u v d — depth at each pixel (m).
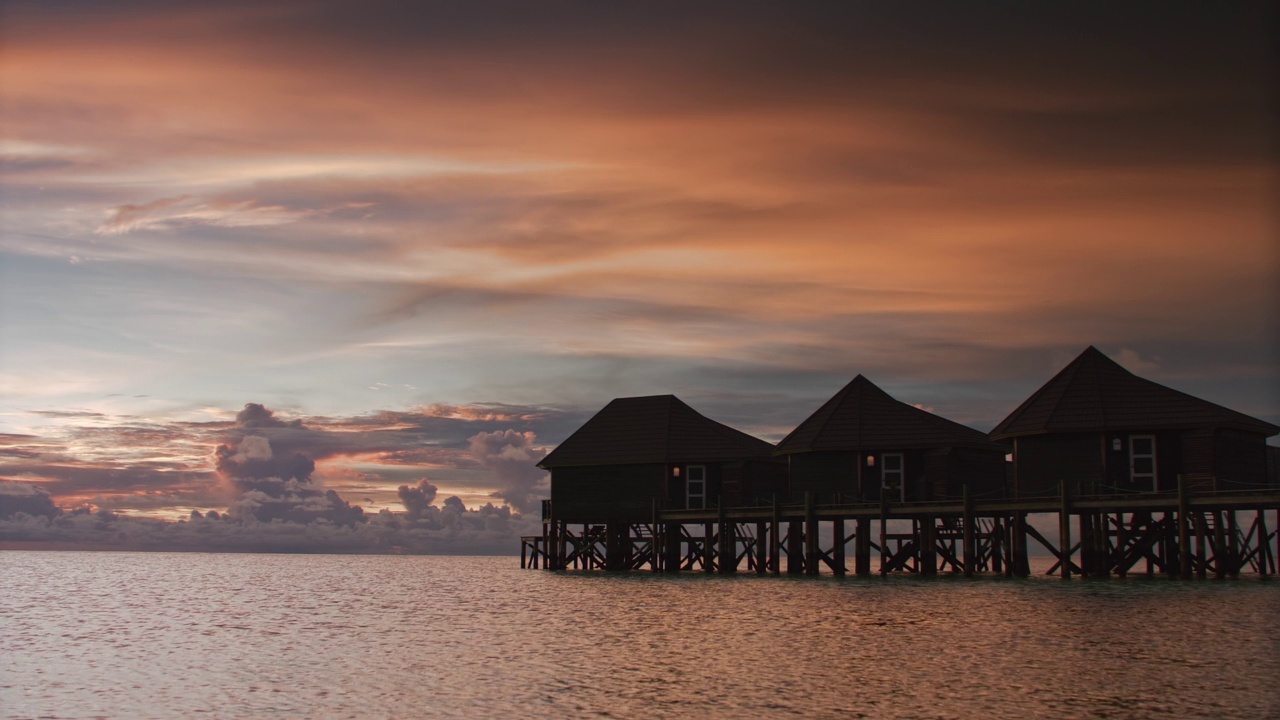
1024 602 45.50
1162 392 55.03
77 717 28.30
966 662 32.75
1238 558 55.94
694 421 72.94
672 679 31.77
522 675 32.91
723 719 26.72
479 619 48.72
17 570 119.50
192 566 140.25
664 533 71.94
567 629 43.66
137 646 41.41
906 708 27.28
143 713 28.61
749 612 47.03
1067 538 53.97
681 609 49.34
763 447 71.56
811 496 62.41
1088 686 29.00
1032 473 56.56
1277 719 25.53
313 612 55.03
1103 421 54.62
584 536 78.50
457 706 28.73
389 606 57.78
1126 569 55.56
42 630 47.50
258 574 108.19
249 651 39.38
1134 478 54.47
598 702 28.84
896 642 36.91
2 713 28.80
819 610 46.28
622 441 72.94
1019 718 26.02
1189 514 52.97
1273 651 33.16
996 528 63.97
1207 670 30.59
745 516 66.56
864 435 62.75
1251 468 55.31
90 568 128.75
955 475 60.94
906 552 62.62
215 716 28.11
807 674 31.86
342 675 33.56
